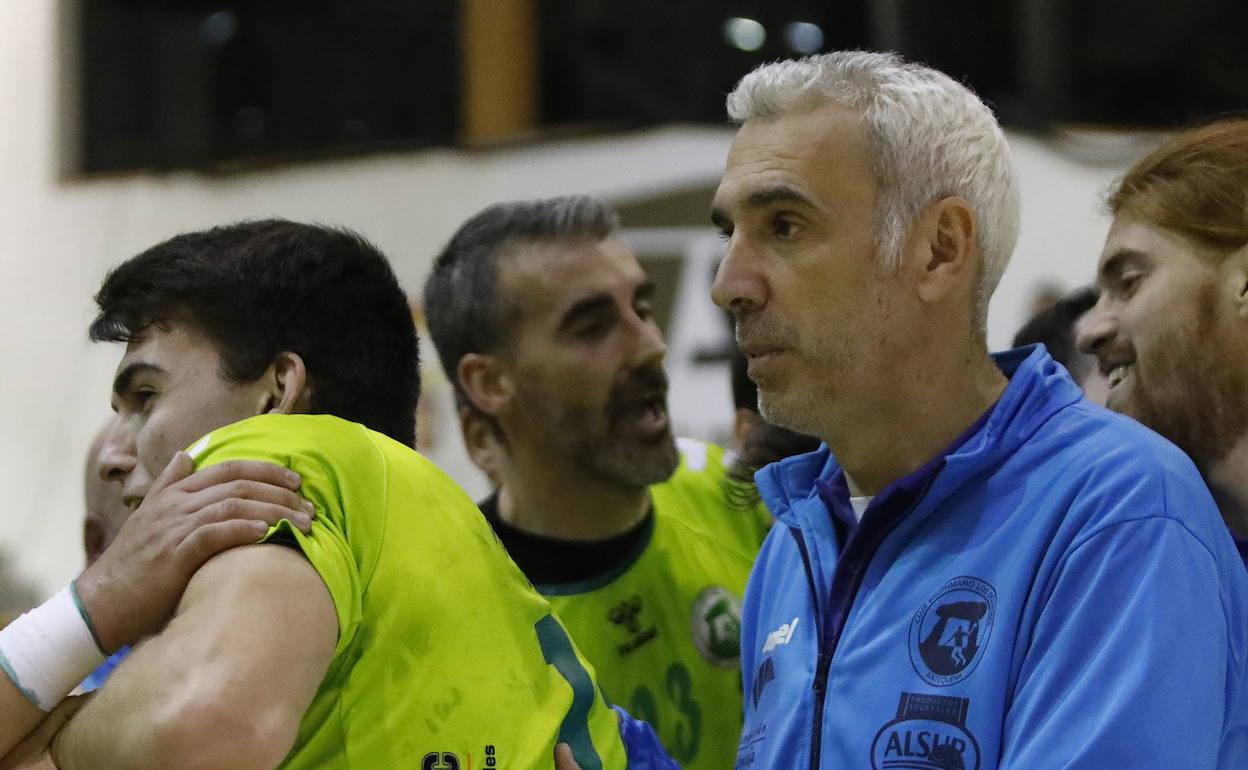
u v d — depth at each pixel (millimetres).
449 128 13516
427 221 12727
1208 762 3107
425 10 13594
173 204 13727
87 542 5617
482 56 13336
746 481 5543
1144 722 3064
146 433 3475
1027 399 3668
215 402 3482
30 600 13484
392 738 3078
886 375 3639
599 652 5348
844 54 3838
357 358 3652
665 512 5715
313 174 13266
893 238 3600
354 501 3172
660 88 12625
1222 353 3742
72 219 13961
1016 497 3529
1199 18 12203
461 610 3307
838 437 3748
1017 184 3854
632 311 5539
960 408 3709
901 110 3627
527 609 3607
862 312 3607
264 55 13953
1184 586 3199
